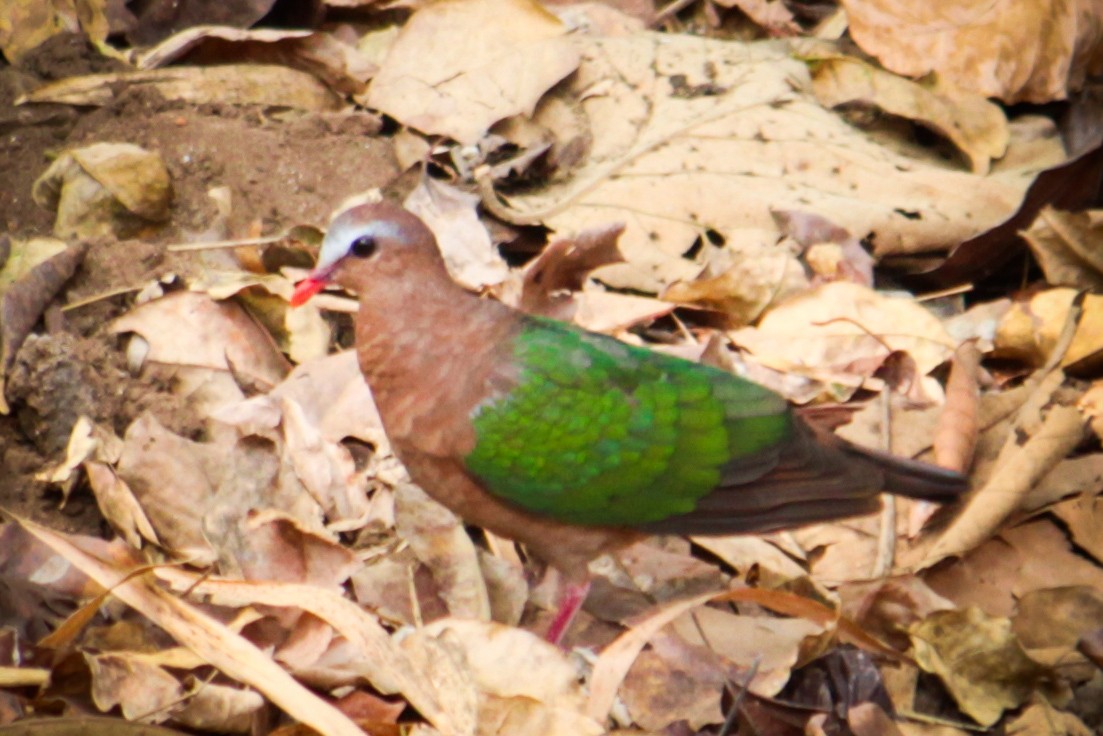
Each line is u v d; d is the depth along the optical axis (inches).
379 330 350.0
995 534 401.7
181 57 502.0
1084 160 464.1
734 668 364.2
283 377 425.4
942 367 445.7
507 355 347.6
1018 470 397.7
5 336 410.3
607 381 348.2
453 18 504.1
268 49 506.9
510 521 358.9
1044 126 514.6
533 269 437.1
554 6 551.8
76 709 338.6
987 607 394.9
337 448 398.6
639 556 398.9
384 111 493.4
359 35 536.4
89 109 486.0
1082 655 376.2
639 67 514.6
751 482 349.7
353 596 376.5
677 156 490.6
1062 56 503.8
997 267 486.0
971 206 484.1
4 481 394.6
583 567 367.2
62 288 430.0
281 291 429.7
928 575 398.6
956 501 390.6
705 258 469.7
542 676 338.6
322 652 347.9
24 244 439.8
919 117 507.2
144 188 452.1
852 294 450.6
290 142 480.7
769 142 495.2
